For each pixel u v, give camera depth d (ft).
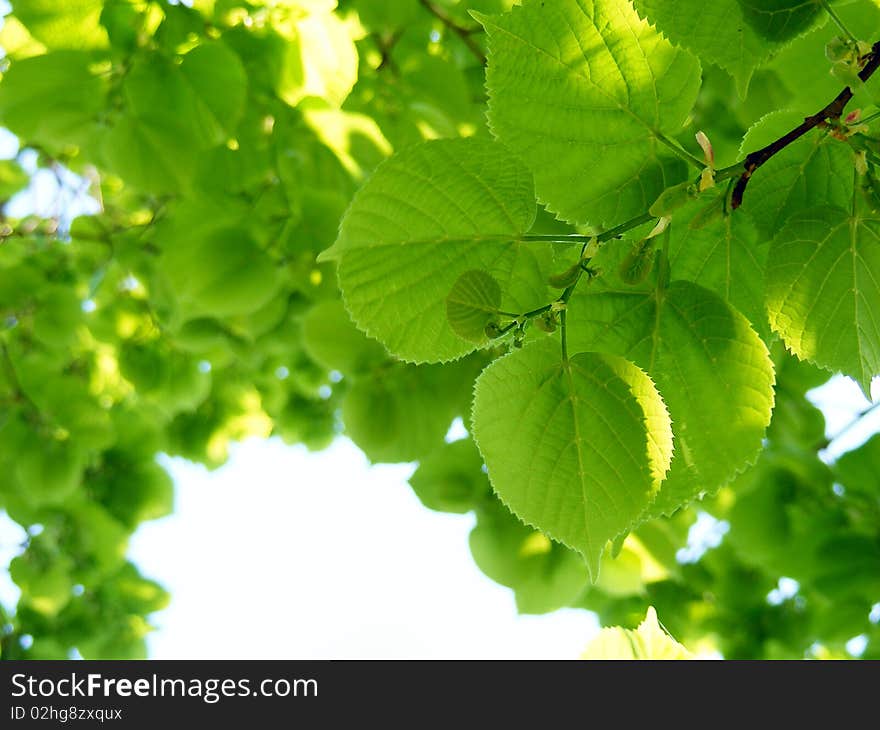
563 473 2.68
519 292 2.74
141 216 7.67
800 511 6.40
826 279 2.73
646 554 5.01
